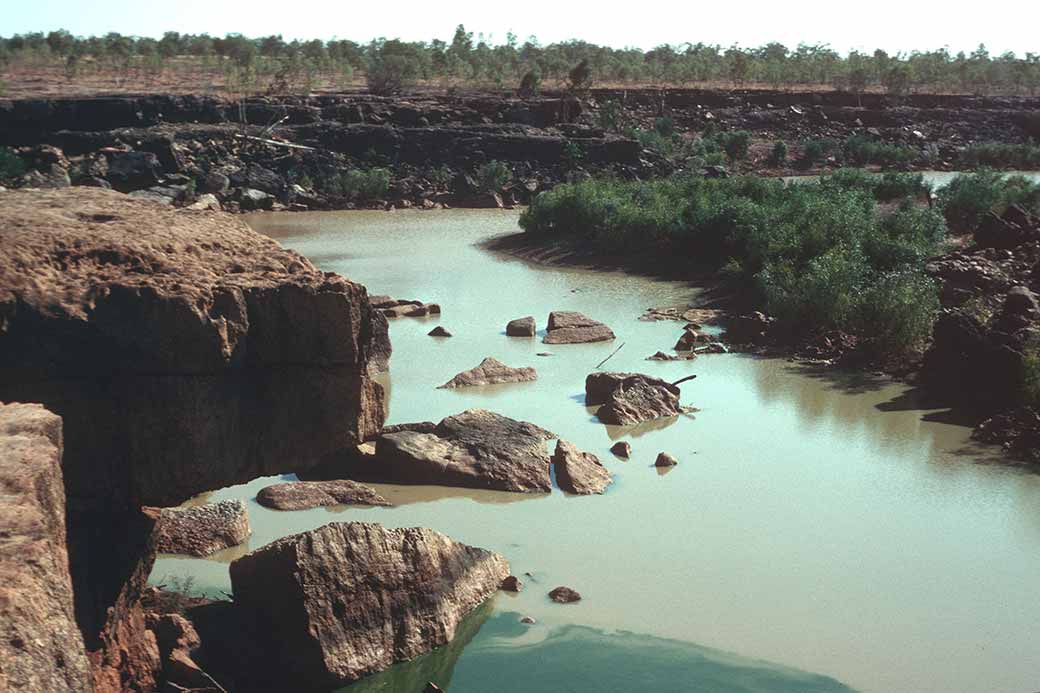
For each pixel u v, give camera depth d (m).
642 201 57.12
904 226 42.72
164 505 10.32
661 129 101.88
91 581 10.48
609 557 17.59
